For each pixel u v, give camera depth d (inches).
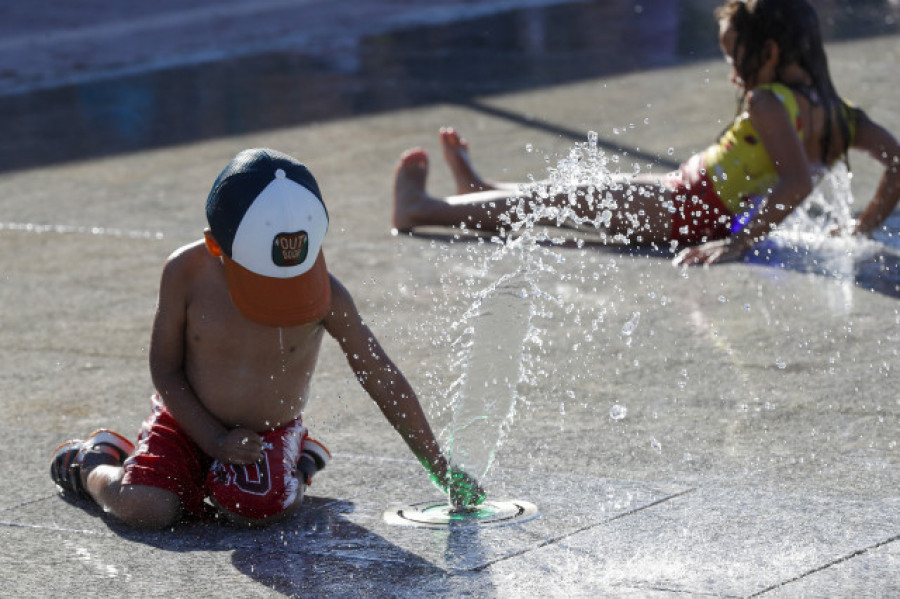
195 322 362.3
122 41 1595.7
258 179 337.4
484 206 699.4
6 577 329.4
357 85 1204.5
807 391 459.5
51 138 1050.1
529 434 427.8
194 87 1254.9
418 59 1330.0
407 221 719.7
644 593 308.8
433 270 638.5
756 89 633.0
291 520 364.2
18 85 1326.3
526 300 454.3
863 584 309.3
